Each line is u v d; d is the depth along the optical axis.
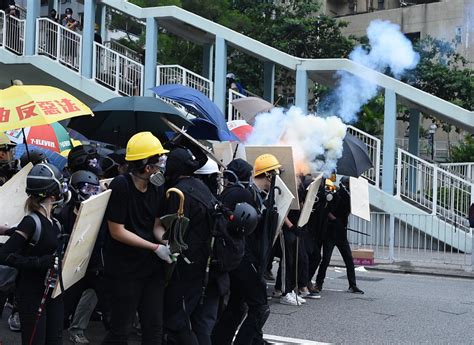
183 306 4.45
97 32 18.33
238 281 4.94
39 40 16.45
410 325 7.00
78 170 5.45
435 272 11.39
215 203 4.52
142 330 4.28
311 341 6.23
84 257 4.25
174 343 4.46
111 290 4.22
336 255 13.19
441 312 7.77
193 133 6.89
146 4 21.80
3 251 4.01
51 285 4.06
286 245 7.66
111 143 7.23
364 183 8.51
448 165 16.47
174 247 4.20
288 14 23.56
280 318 7.18
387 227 12.80
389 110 15.00
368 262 12.13
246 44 15.79
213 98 15.95
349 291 9.02
